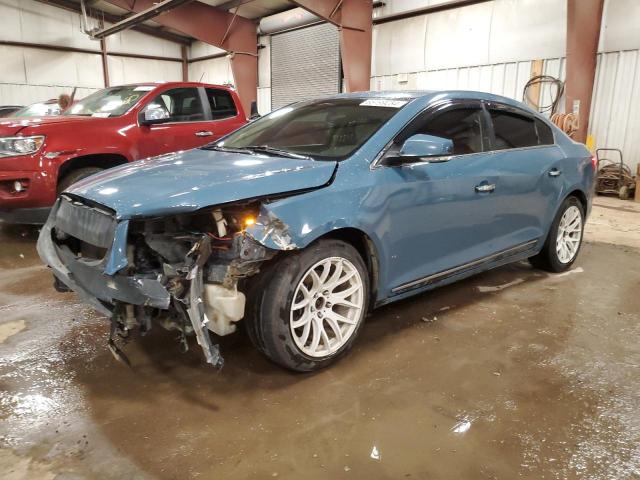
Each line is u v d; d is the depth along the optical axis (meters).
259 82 15.51
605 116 8.48
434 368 2.57
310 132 3.05
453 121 3.10
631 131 8.22
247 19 14.24
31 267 4.21
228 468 1.84
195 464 1.86
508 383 2.44
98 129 5.00
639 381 2.47
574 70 8.02
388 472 1.83
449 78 10.68
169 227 2.29
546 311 3.33
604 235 5.57
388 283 2.75
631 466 1.87
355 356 2.69
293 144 3.02
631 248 5.01
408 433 2.05
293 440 2.00
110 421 2.12
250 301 2.32
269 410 2.20
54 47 15.12
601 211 7.02
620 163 8.13
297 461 1.88
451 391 2.36
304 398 2.29
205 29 13.53
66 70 15.52
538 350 2.78
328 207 2.38
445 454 1.93
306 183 2.38
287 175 2.38
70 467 1.84
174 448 1.95
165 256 2.20
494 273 4.13
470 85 10.33
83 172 4.90
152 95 5.56
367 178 2.57
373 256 2.66
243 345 2.81
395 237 2.70
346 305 2.59
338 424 2.10
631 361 2.67
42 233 2.73
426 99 3.02
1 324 3.06
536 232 3.73
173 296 2.10
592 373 2.54
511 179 3.34
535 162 3.57
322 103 3.44
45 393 2.32
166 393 2.33
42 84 15.12
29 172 4.53
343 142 2.79
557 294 3.65
